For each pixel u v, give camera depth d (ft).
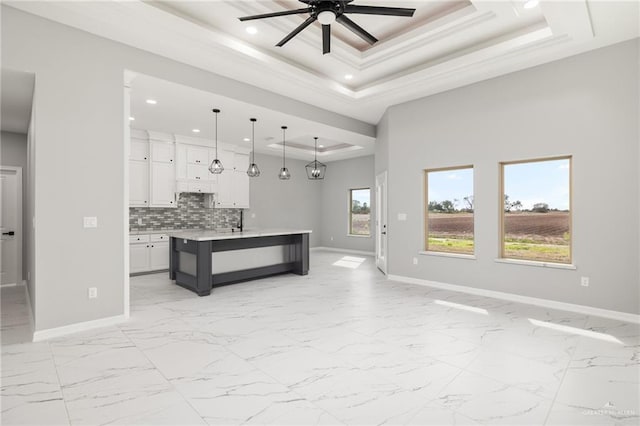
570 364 8.55
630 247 11.70
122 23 10.31
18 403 6.79
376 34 13.29
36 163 9.90
